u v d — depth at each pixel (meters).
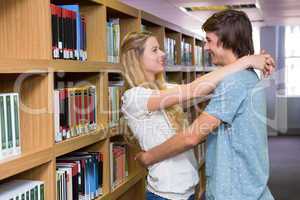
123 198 2.79
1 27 1.79
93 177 2.23
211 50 1.72
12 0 1.76
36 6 1.74
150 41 1.90
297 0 5.99
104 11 2.32
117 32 2.59
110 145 2.44
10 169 1.43
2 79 1.75
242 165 1.62
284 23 9.19
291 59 9.93
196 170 1.92
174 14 7.25
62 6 2.12
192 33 4.91
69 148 1.91
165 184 1.79
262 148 1.63
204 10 6.78
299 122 10.25
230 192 1.62
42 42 1.74
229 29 1.64
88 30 2.35
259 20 8.55
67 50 1.98
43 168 1.75
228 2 5.97
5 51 1.80
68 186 1.96
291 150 8.01
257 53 1.69
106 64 2.33
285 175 5.91
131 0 5.77
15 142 1.56
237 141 1.61
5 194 1.54
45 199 1.76
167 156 1.72
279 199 4.72
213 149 1.69
